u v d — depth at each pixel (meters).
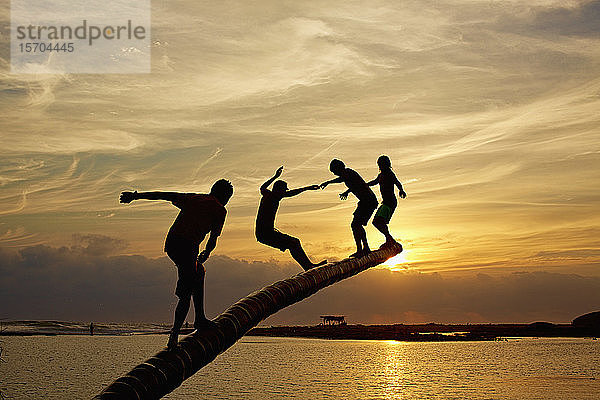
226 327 9.22
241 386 34.56
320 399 29.92
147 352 64.75
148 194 8.72
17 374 40.44
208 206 8.62
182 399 29.84
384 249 13.33
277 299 10.35
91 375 39.97
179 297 8.61
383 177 13.74
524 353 63.56
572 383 36.09
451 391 32.84
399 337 111.75
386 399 30.02
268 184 12.30
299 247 11.95
